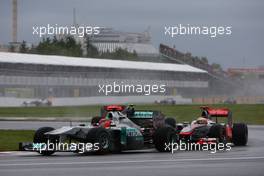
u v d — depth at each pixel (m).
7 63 171.62
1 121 103.69
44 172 32.78
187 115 122.62
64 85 184.75
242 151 48.50
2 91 172.00
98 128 44.97
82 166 36.22
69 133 45.03
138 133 48.22
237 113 129.62
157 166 36.25
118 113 48.50
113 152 48.31
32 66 177.75
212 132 50.59
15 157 43.44
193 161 39.56
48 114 130.00
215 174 32.09
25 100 175.88
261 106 151.38
